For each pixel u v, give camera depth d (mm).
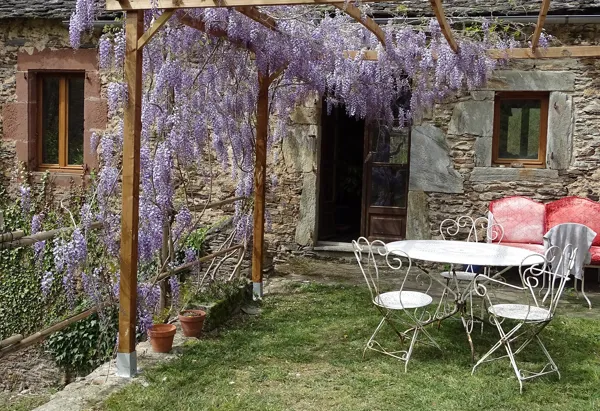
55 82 8312
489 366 4168
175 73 4453
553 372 4074
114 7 3811
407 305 4215
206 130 4969
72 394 3621
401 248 4664
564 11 6703
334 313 5445
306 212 7797
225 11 4426
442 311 5438
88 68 7961
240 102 5543
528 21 6691
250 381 3896
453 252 4512
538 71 7066
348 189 9617
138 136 3855
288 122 7441
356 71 5906
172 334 4367
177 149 4531
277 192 7863
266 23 4703
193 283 5973
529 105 7301
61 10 7805
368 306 5672
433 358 4336
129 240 3865
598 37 6898
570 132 7047
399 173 7836
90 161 8031
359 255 4645
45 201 8125
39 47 8102
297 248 7859
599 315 5551
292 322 5176
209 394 3686
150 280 4574
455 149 7375
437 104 7371
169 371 3988
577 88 6996
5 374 7203
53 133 8344
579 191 7070
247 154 5762
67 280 3922
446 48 5477
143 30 3867
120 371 3922
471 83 5969
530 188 7195
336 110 8508
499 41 5926
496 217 6961
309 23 5090
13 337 3406
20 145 8258
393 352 4391
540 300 6082
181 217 4672
